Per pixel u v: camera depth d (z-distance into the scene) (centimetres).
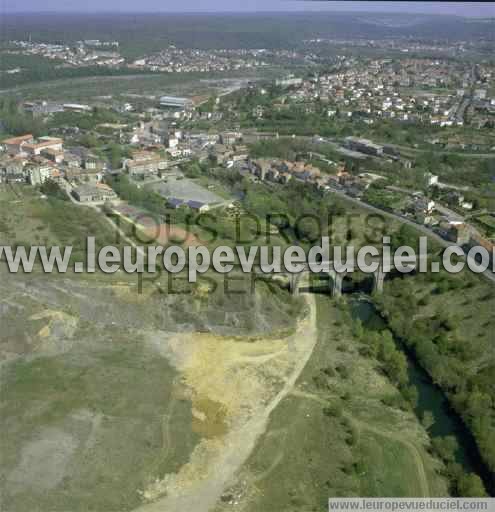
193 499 14125
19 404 16800
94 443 15538
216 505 13988
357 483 14888
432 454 16200
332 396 18438
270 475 14975
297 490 14562
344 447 16112
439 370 19375
